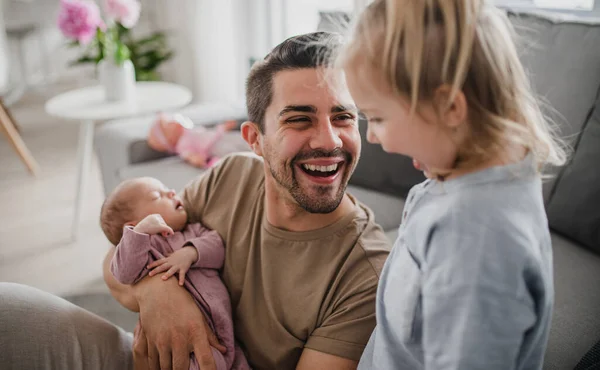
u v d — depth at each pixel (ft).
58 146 12.26
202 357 3.05
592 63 4.29
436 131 1.95
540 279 1.95
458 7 1.86
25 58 16.60
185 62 13.24
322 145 2.78
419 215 2.21
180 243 3.51
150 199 3.69
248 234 3.37
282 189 3.00
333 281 3.00
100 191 9.91
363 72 1.98
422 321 2.19
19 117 14.26
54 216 8.98
